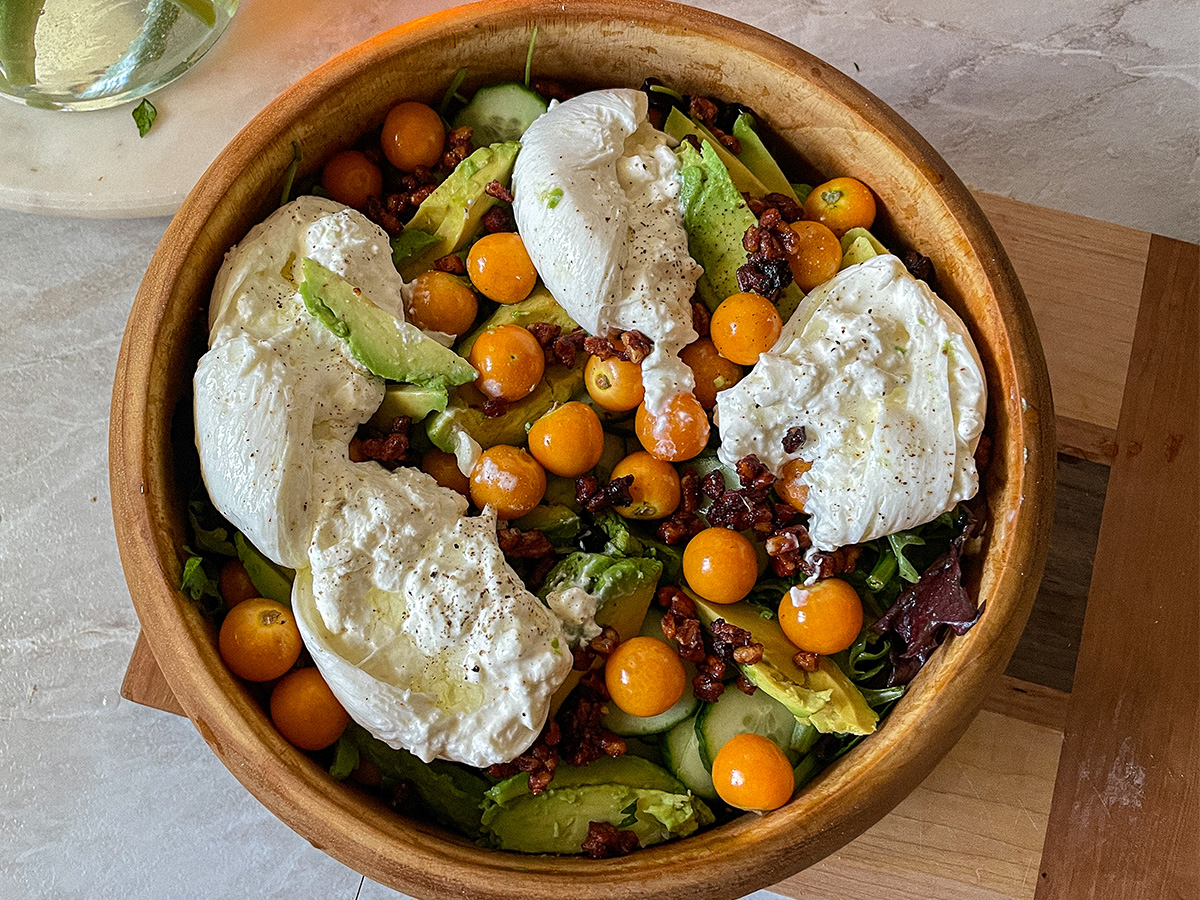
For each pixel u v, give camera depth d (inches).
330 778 11.0
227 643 11.3
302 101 12.0
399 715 11.1
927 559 12.6
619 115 12.5
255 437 11.2
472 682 11.4
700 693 12.2
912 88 16.5
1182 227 16.6
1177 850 13.6
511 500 12.1
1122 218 16.6
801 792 11.7
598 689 12.2
